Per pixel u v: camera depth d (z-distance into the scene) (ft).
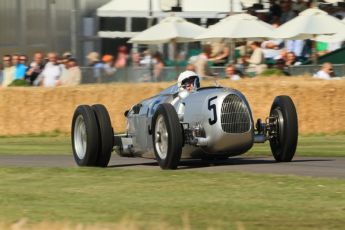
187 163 151.84
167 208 103.81
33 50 293.84
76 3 309.22
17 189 123.75
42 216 100.48
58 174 138.82
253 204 104.99
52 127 252.21
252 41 292.61
